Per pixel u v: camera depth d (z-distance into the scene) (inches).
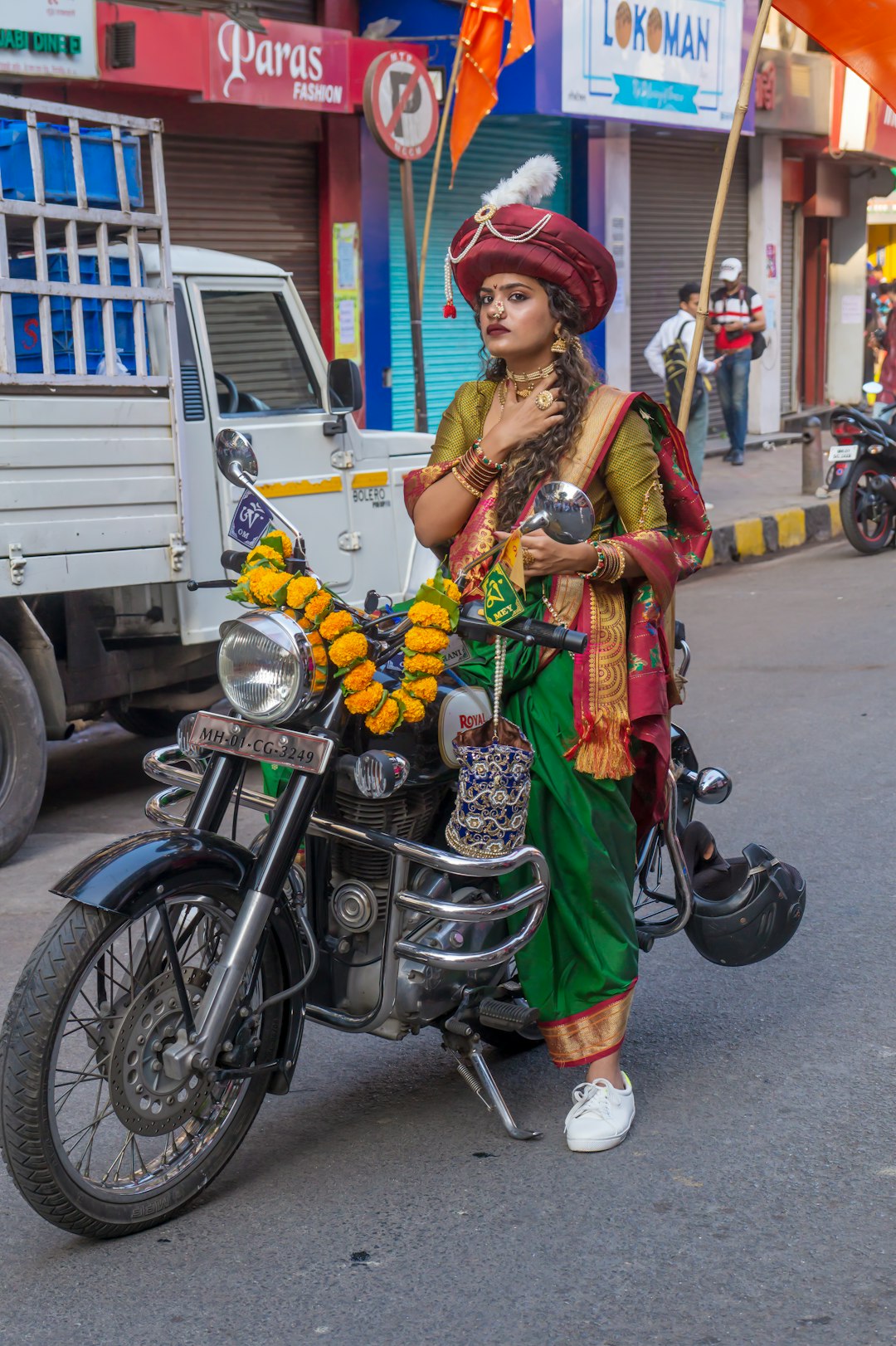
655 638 119.0
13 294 192.7
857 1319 99.3
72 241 197.0
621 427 116.3
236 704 108.0
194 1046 107.0
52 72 328.5
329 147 429.4
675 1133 125.4
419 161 469.7
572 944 120.8
